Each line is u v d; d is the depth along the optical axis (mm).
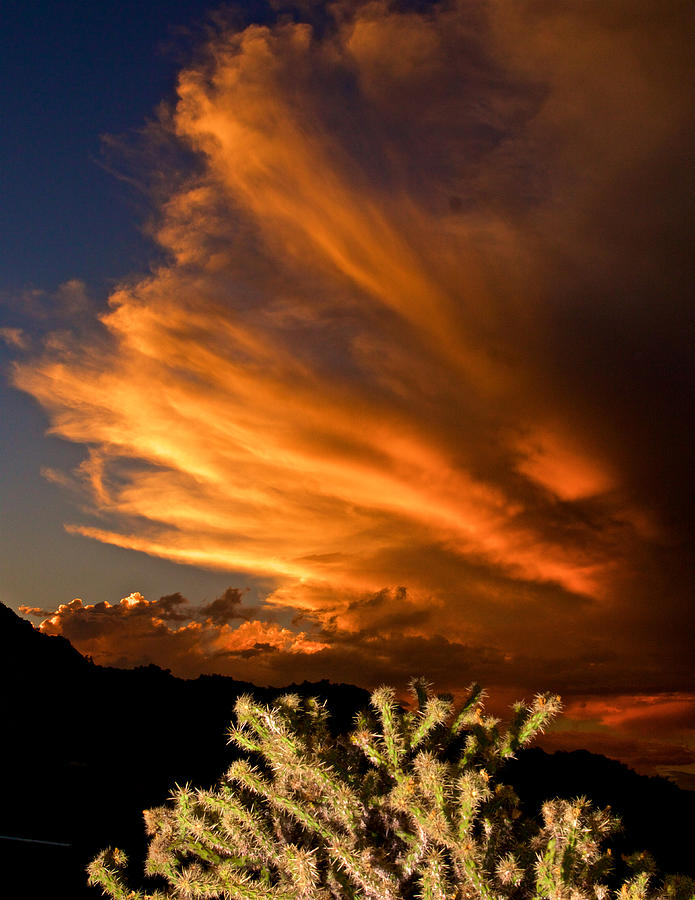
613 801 7586
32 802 7191
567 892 2611
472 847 2723
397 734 3240
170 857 3248
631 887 2787
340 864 2963
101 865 3287
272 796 3066
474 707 3570
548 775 8219
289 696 3572
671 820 7375
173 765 9219
